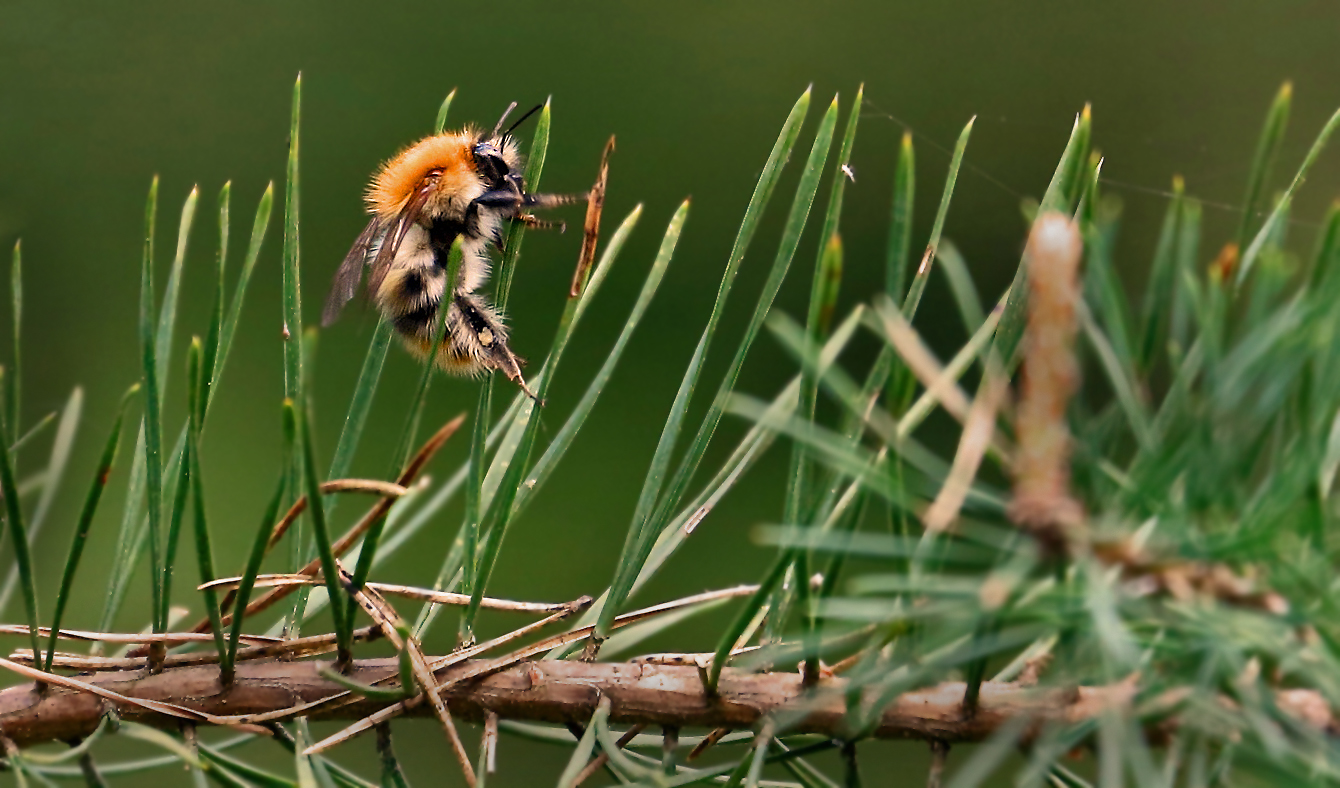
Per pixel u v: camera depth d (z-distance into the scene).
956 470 0.48
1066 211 0.49
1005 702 0.50
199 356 0.49
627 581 0.51
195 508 0.50
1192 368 0.49
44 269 1.23
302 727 0.51
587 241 0.51
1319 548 0.48
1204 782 0.49
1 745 0.51
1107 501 0.49
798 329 0.48
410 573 1.10
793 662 0.51
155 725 0.51
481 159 0.76
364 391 0.52
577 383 1.24
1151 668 0.49
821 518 0.50
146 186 1.28
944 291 1.27
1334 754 0.48
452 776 0.98
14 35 1.27
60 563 0.98
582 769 0.50
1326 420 0.48
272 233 1.27
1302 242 0.99
